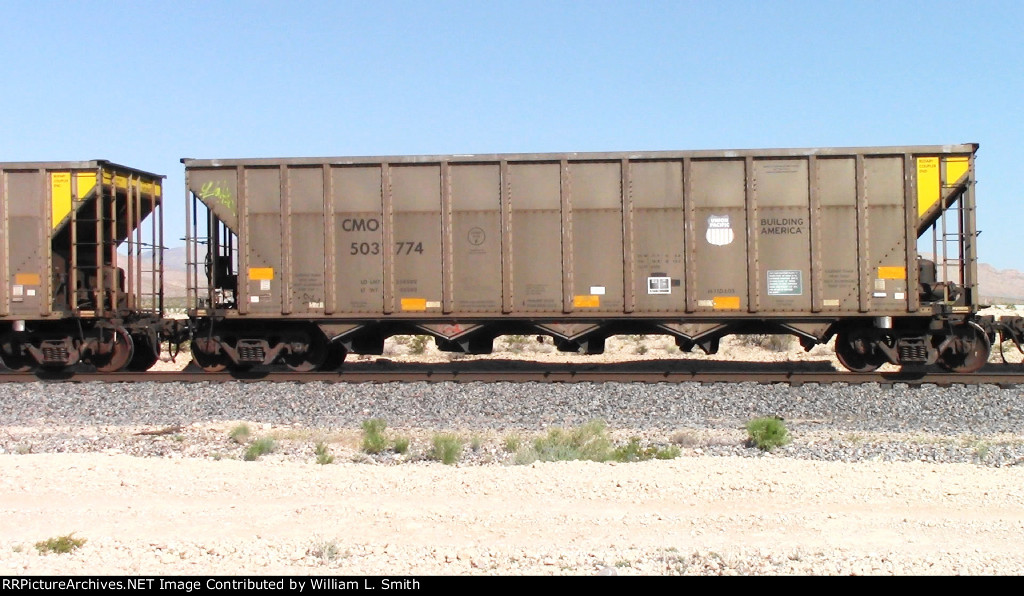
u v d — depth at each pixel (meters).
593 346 17.28
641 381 15.96
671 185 16.59
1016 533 6.90
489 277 16.84
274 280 17.19
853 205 16.42
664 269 16.62
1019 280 165.38
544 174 16.77
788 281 16.48
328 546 6.57
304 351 17.55
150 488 8.53
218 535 7.00
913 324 16.77
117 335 18.02
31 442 11.62
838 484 8.39
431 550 6.55
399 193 17.02
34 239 17.53
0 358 19.00
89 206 18.00
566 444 10.80
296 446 11.13
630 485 8.38
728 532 7.00
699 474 8.80
